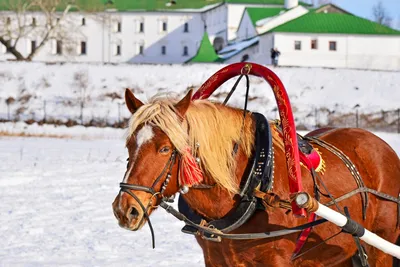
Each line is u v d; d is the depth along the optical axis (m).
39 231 10.65
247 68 5.64
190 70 48.22
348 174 6.11
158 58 105.69
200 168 5.11
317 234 5.71
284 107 5.39
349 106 45.16
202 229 5.23
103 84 47.09
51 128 39.50
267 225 5.31
